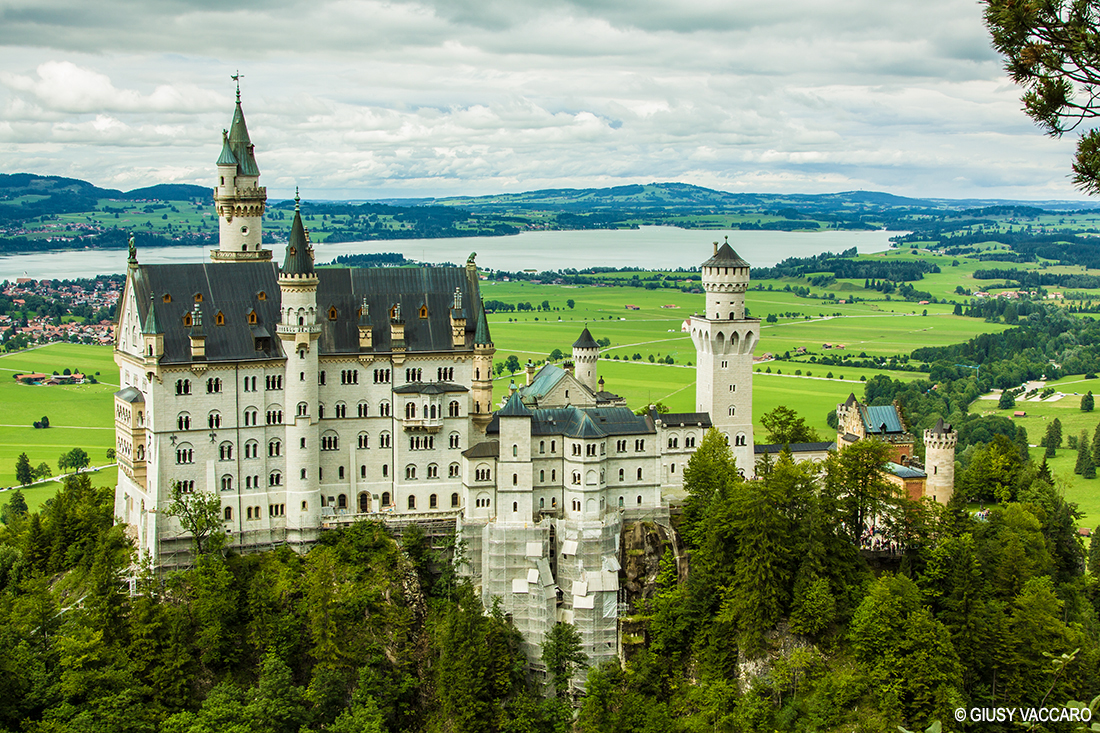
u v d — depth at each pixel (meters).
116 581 164.25
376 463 187.75
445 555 184.38
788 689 164.75
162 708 155.25
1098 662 168.12
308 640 167.38
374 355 184.62
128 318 180.50
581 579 180.25
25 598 170.25
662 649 177.38
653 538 189.38
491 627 173.88
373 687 164.62
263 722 153.25
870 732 154.25
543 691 176.00
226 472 176.50
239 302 179.75
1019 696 163.88
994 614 169.62
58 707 150.12
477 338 190.00
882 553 186.88
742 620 170.62
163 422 171.00
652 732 165.12
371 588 173.25
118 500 190.38
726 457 192.88
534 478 185.75
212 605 162.88
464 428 189.62
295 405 178.12
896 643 159.62
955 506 191.50
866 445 186.38
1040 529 196.88
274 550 179.00
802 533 173.75
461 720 164.88
